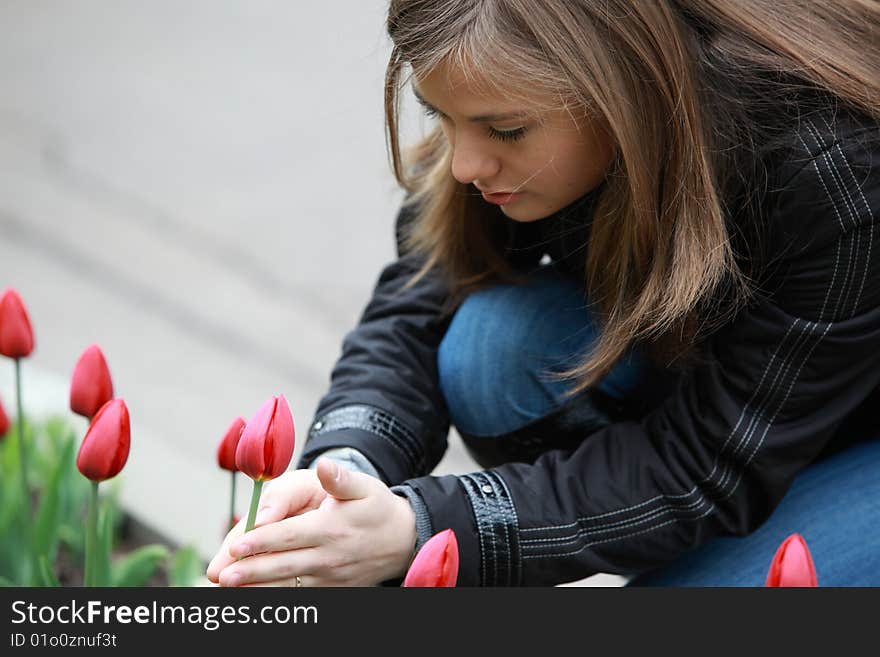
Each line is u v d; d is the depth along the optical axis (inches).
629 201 98.7
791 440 102.5
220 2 398.9
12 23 396.8
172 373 227.5
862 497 113.4
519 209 103.4
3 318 111.7
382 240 274.8
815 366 100.3
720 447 103.3
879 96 96.3
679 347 105.5
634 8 91.8
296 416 215.2
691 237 96.0
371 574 97.8
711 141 96.9
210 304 251.0
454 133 98.6
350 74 342.0
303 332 242.7
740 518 105.8
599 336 109.0
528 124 94.9
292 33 372.8
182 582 141.6
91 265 264.8
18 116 334.0
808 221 96.8
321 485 97.4
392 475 114.3
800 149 96.2
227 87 344.2
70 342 235.9
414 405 120.6
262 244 273.1
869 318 98.7
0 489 137.8
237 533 96.0
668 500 104.8
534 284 123.6
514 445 122.8
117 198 292.4
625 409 121.0
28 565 130.8
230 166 305.1
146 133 322.3
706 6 98.0
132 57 366.3
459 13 91.6
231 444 106.7
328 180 297.7
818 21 99.7
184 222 282.0
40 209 287.6
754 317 101.4
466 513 101.2
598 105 92.2
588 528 104.3
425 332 126.6
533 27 90.6
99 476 97.2
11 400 181.8
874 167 95.7
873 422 117.5
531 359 119.4
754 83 97.5
